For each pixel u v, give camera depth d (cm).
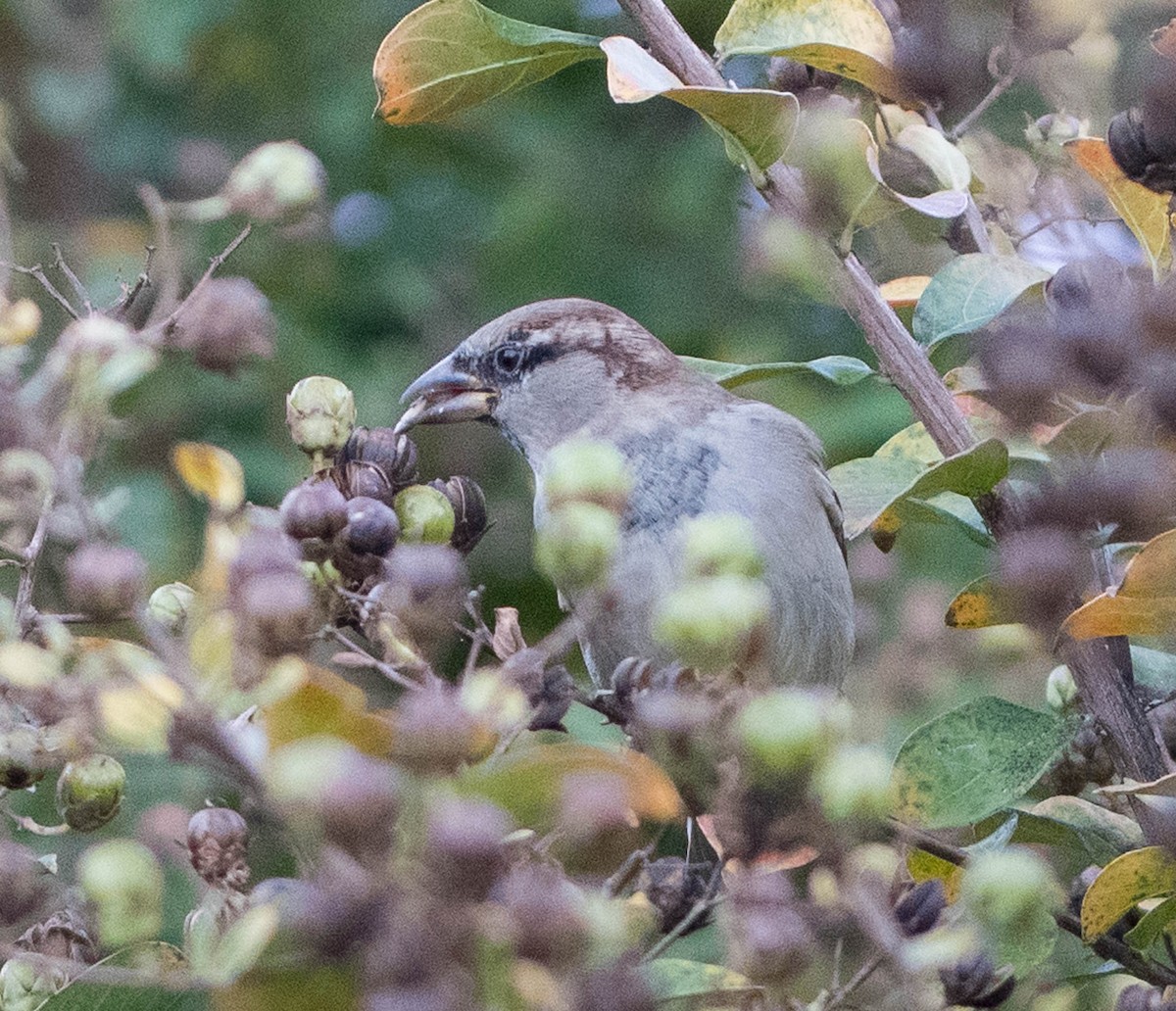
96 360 366
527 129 1442
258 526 391
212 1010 357
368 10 1441
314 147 1429
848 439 1162
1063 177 616
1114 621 450
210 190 1396
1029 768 481
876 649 974
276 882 330
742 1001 358
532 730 400
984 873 354
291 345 1303
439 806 304
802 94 628
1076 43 614
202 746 336
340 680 333
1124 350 465
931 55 586
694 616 348
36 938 412
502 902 304
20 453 361
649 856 378
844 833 350
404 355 1389
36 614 377
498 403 778
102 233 1292
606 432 744
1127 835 519
